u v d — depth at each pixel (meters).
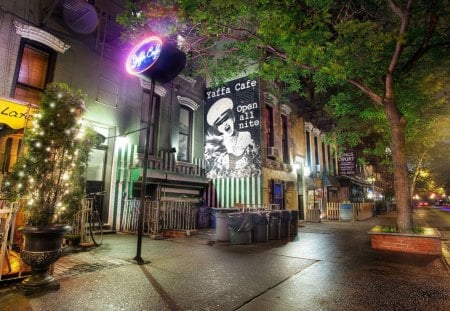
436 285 4.96
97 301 4.02
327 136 13.45
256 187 13.73
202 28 9.09
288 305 4.03
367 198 34.56
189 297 4.27
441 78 9.80
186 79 14.47
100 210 10.23
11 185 4.48
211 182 15.08
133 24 9.37
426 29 8.39
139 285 4.73
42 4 8.72
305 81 15.43
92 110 9.96
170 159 12.95
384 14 8.76
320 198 22.23
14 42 8.05
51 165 4.59
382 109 10.54
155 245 8.25
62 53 9.21
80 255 6.67
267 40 8.85
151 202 9.98
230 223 8.91
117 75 11.00
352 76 8.42
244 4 7.43
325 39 7.65
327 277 5.40
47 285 4.32
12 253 5.73
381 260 6.82
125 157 10.95
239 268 5.96
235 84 15.22
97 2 10.17
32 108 5.93
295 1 7.50
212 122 15.61
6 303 3.86
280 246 8.71
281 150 16.56
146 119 12.32
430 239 7.54
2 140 7.83
